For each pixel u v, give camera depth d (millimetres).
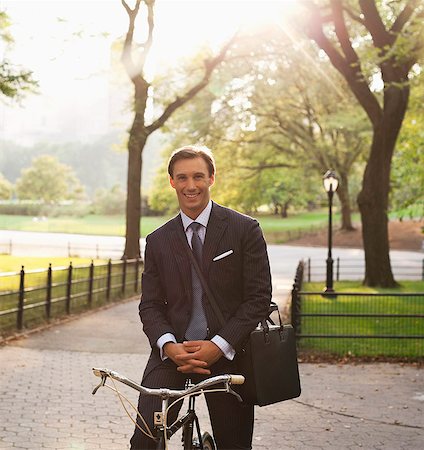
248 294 4098
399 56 18234
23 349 11656
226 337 3920
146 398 3895
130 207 32188
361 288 25797
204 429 7312
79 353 11570
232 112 46250
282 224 91188
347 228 71000
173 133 46188
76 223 111312
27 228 95875
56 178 137000
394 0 20375
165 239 4148
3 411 7762
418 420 7898
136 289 22219
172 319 4113
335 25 24344
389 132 25203
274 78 44688
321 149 51906
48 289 15023
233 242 4094
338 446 6910
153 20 30844
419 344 12883
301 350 12164
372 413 8164
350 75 24891
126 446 6730
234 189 58750
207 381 3422
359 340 13148
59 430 7164
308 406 8430
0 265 31016
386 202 26141
